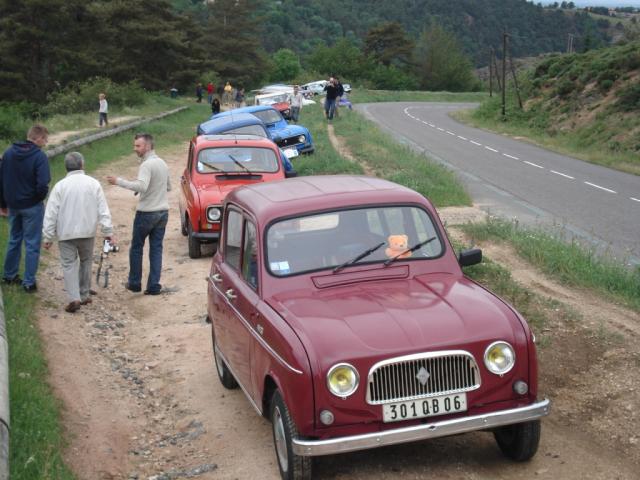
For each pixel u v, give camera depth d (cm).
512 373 489
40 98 6638
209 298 727
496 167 2530
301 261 562
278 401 503
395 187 625
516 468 527
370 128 3522
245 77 11262
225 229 682
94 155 2470
